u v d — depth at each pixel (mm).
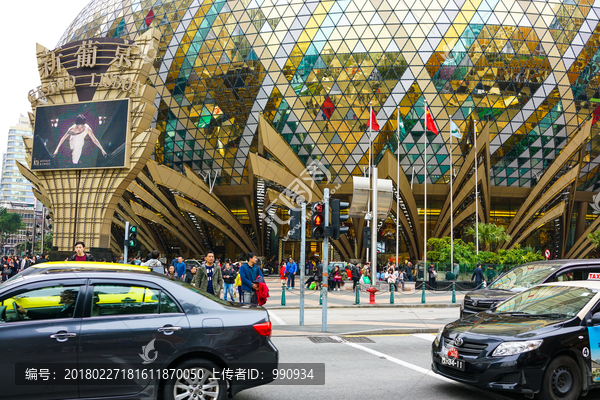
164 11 53562
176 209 54656
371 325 14172
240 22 50125
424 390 7141
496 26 47969
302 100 49125
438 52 47688
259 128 46812
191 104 52188
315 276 30750
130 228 23000
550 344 6223
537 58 48344
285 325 14328
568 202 53062
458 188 51375
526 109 49406
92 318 5391
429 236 57594
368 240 21406
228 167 54500
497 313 7648
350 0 48719
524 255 40250
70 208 31984
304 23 48781
